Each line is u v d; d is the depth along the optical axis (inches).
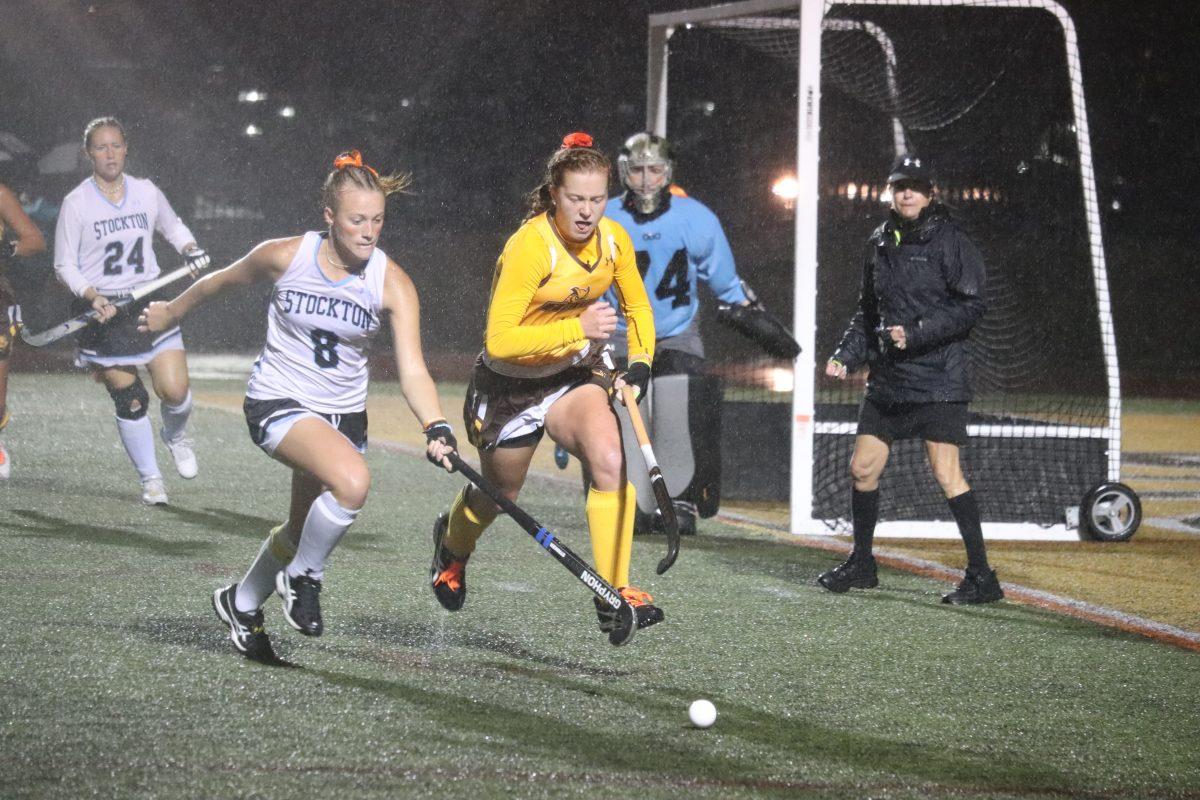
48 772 508.1
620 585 658.8
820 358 2048.5
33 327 2903.5
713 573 924.6
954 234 855.7
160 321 664.4
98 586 812.6
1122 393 2561.5
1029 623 807.1
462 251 3538.4
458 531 713.6
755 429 1293.1
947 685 668.1
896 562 997.2
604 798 498.0
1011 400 1907.0
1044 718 618.8
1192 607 872.9
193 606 770.8
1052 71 1628.9
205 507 1111.0
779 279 2874.0
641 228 1045.8
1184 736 599.2
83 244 1096.2
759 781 521.7
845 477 1140.5
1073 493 1157.7
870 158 1861.5
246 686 620.7
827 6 1125.1
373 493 1209.4
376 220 616.4
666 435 1072.2
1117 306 3127.5
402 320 641.6
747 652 715.4
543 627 751.1
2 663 645.3
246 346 3221.0
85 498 1127.0
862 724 599.8
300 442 625.3
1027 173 1630.2
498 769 524.1
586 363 679.7
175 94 3649.1
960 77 1584.6
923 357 856.9
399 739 554.9
